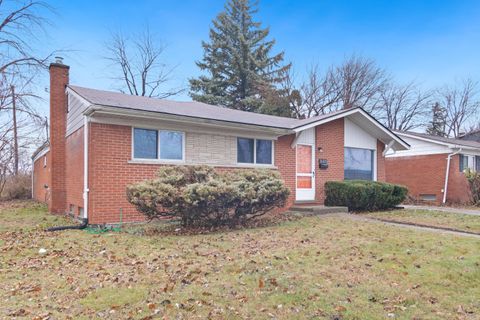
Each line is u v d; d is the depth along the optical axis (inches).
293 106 1273.4
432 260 208.2
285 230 310.5
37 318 137.9
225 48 1310.3
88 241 271.1
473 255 215.8
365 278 180.7
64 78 482.9
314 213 418.9
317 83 1278.3
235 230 315.0
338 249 237.3
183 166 331.0
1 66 593.0
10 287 174.6
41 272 198.7
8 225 362.0
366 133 567.2
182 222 324.2
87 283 178.2
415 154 745.0
